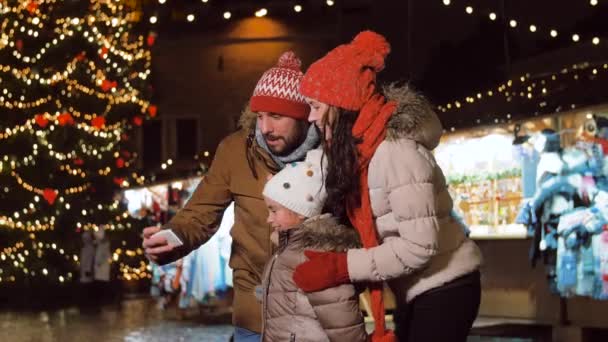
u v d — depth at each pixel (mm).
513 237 11742
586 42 15703
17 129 20531
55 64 21266
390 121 3969
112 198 22297
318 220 4102
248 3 22656
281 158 4742
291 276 4102
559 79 10633
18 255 20484
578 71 10383
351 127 4016
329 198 4055
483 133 11977
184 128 31531
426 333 4008
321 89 4012
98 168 21812
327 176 4027
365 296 11648
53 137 20953
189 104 31531
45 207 20719
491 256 12195
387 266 3896
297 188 4191
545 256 10602
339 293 3973
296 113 4629
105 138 22141
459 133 12086
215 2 23641
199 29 31297
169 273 15938
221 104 31359
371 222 4004
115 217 21828
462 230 4180
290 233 4199
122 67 23328
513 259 11984
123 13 24234
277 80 4625
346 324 3988
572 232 10258
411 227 3877
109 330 13719
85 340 12359
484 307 12250
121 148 23625
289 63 4680
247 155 4832
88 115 22000
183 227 4836
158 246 4777
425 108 4027
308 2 22547
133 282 23359
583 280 10195
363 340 4039
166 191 20734
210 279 14219
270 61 30969
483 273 12250
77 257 21250
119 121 23141
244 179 4828
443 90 23172
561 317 11039
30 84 20625
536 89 10859
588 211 10195
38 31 21188
